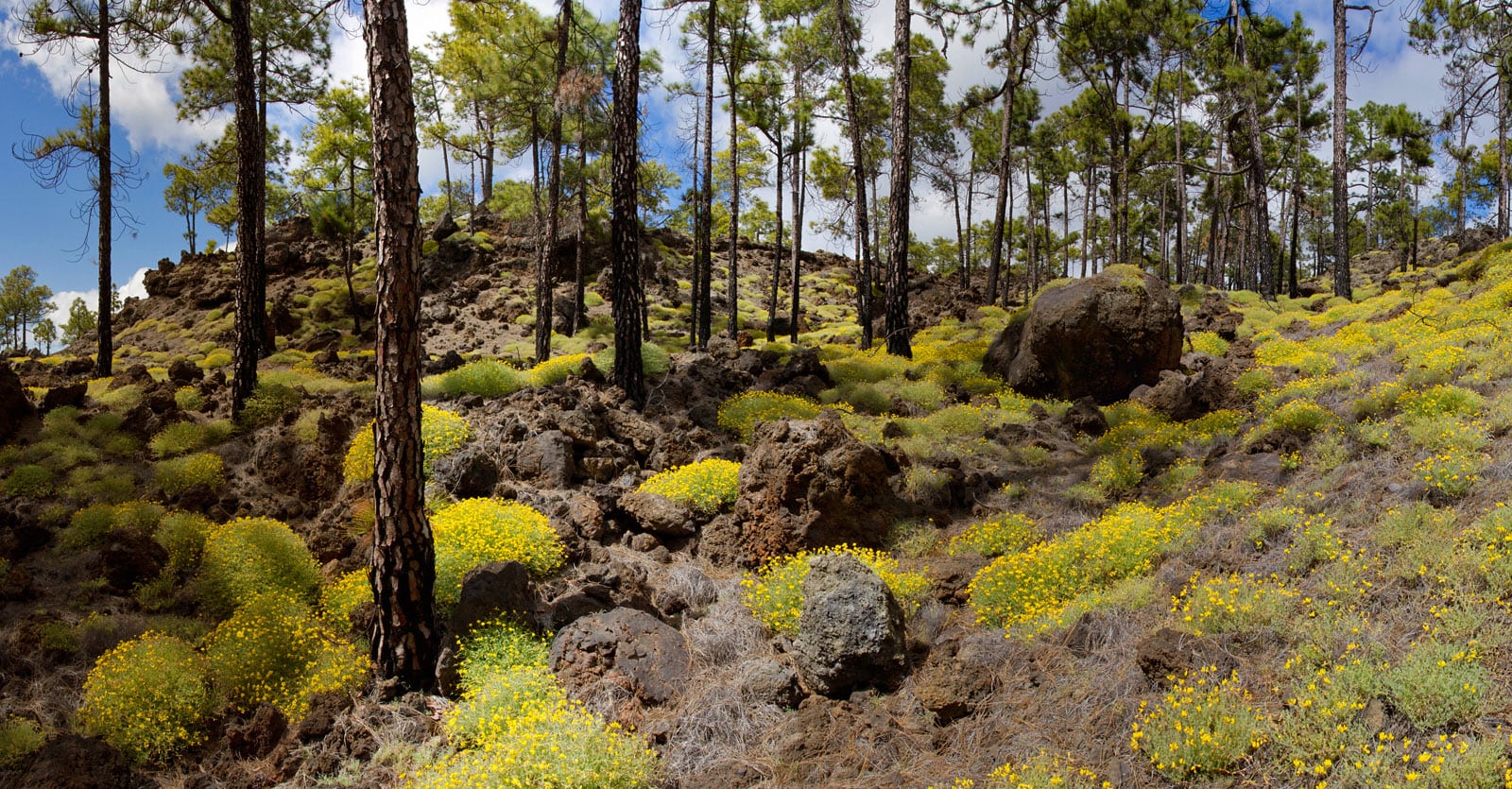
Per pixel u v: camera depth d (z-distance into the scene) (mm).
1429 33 24750
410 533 6996
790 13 24734
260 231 19141
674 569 8781
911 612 7699
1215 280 36344
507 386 14133
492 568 7395
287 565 8438
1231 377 14867
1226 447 10805
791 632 7375
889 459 10430
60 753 5871
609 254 36875
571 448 11008
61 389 13117
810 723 6141
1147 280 15758
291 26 23375
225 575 8305
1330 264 56000
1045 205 41938
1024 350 16141
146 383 14789
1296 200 31953
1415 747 4363
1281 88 31016
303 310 32656
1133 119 33406
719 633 7512
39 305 47312
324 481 10906
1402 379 10758
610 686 6566
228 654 7016
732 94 25578
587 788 5250
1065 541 8289
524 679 6410
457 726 6227
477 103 32531
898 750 5758
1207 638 5719
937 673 6371
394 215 6922
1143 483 10547
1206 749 4691
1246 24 28828
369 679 7008
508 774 5312
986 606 7500
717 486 10078
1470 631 5055
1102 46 30422
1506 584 5316
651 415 13023
